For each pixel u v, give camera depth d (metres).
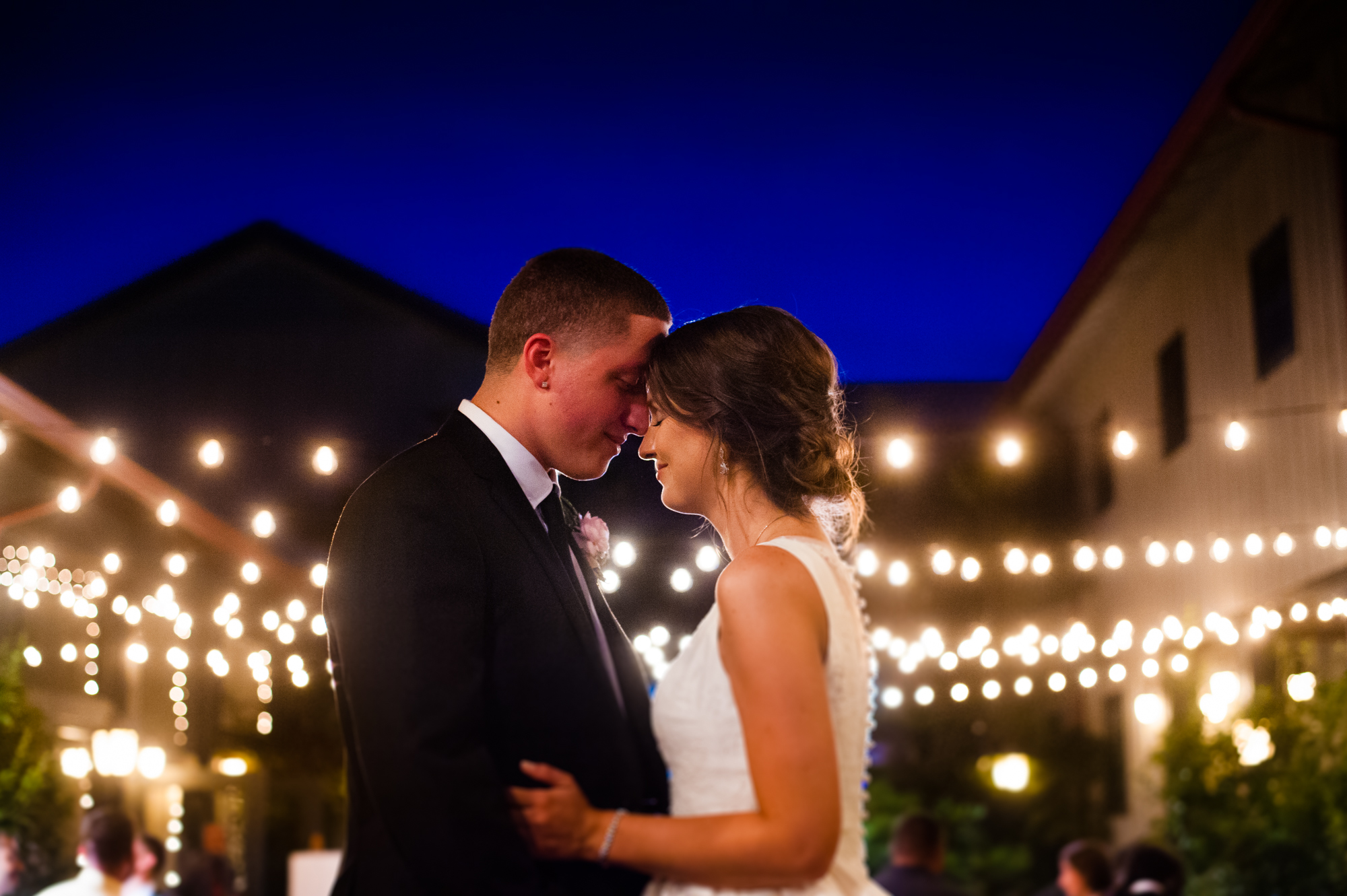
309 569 10.66
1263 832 7.27
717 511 2.13
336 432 11.71
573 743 1.94
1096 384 12.64
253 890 11.52
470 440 2.10
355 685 1.80
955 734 13.02
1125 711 11.88
